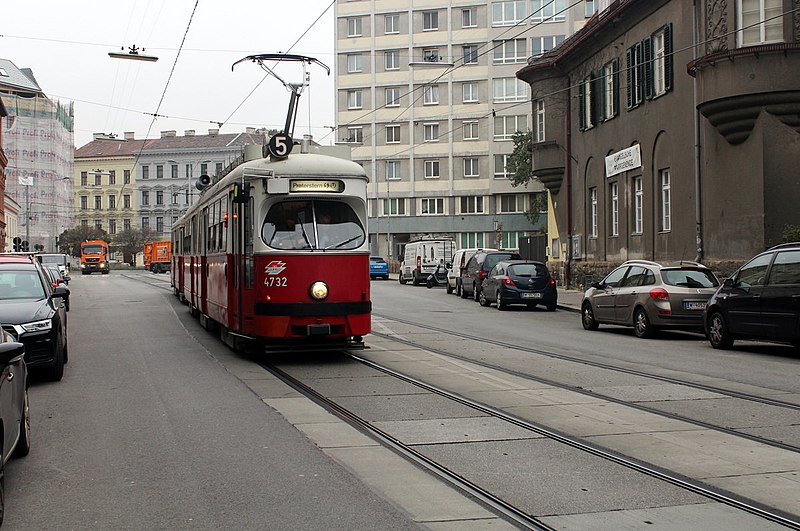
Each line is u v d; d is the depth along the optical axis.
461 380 12.03
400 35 70.56
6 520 5.78
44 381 12.28
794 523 5.50
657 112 27.25
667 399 10.36
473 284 32.78
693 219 24.61
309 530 5.47
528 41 67.94
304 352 15.71
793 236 20.11
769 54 21.03
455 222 70.19
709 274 18.34
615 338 18.58
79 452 7.80
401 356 15.02
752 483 6.51
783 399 10.34
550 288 27.75
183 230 28.08
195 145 102.12
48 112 83.50
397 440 8.12
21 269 13.36
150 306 29.59
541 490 6.36
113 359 14.86
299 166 13.97
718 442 7.93
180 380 12.27
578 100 35.38
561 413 9.46
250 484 6.62
